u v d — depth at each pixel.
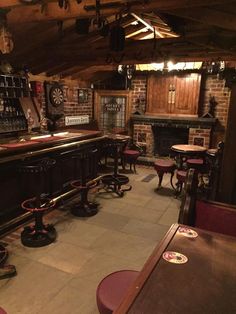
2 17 2.32
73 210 3.56
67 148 3.92
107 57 4.17
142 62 4.66
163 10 2.40
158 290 1.00
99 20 2.43
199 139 5.88
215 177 3.15
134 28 4.89
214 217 2.25
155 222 3.40
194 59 4.55
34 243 2.73
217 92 5.73
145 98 6.38
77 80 6.22
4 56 4.05
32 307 1.96
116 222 3.36
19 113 4.51
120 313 0.89
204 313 0.90
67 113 5.97
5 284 2.18
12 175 3.05
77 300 2.04
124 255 2.64
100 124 6.99
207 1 2.15
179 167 4.92
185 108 5.92
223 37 3.33
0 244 2.66
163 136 6.60
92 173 4.82
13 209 3.10
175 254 1.24
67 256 2.59
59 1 2.16
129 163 6.15
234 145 2.77
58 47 4.19
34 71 4.94
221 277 1.09
